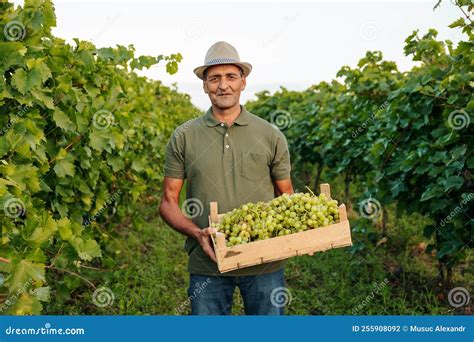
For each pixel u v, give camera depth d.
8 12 3.14
